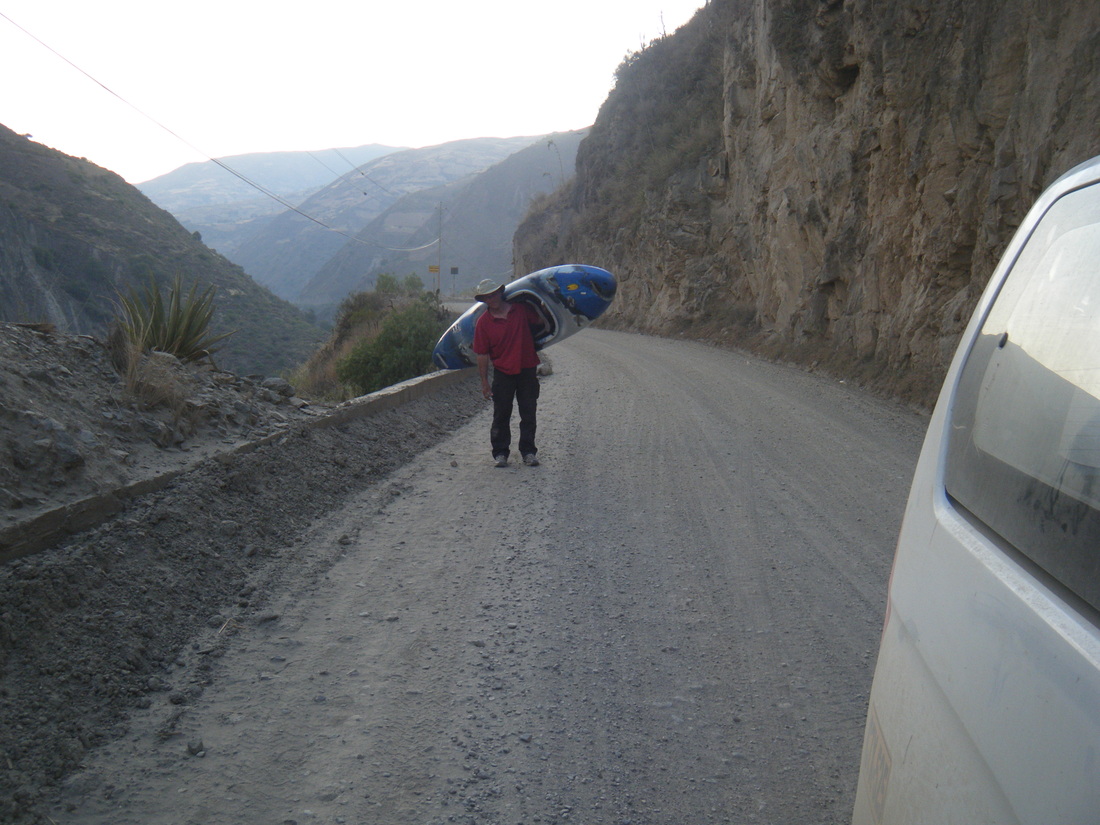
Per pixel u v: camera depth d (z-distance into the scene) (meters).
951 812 1.22
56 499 3.87
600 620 4.12
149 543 4.07
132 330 6.81
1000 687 1.17
